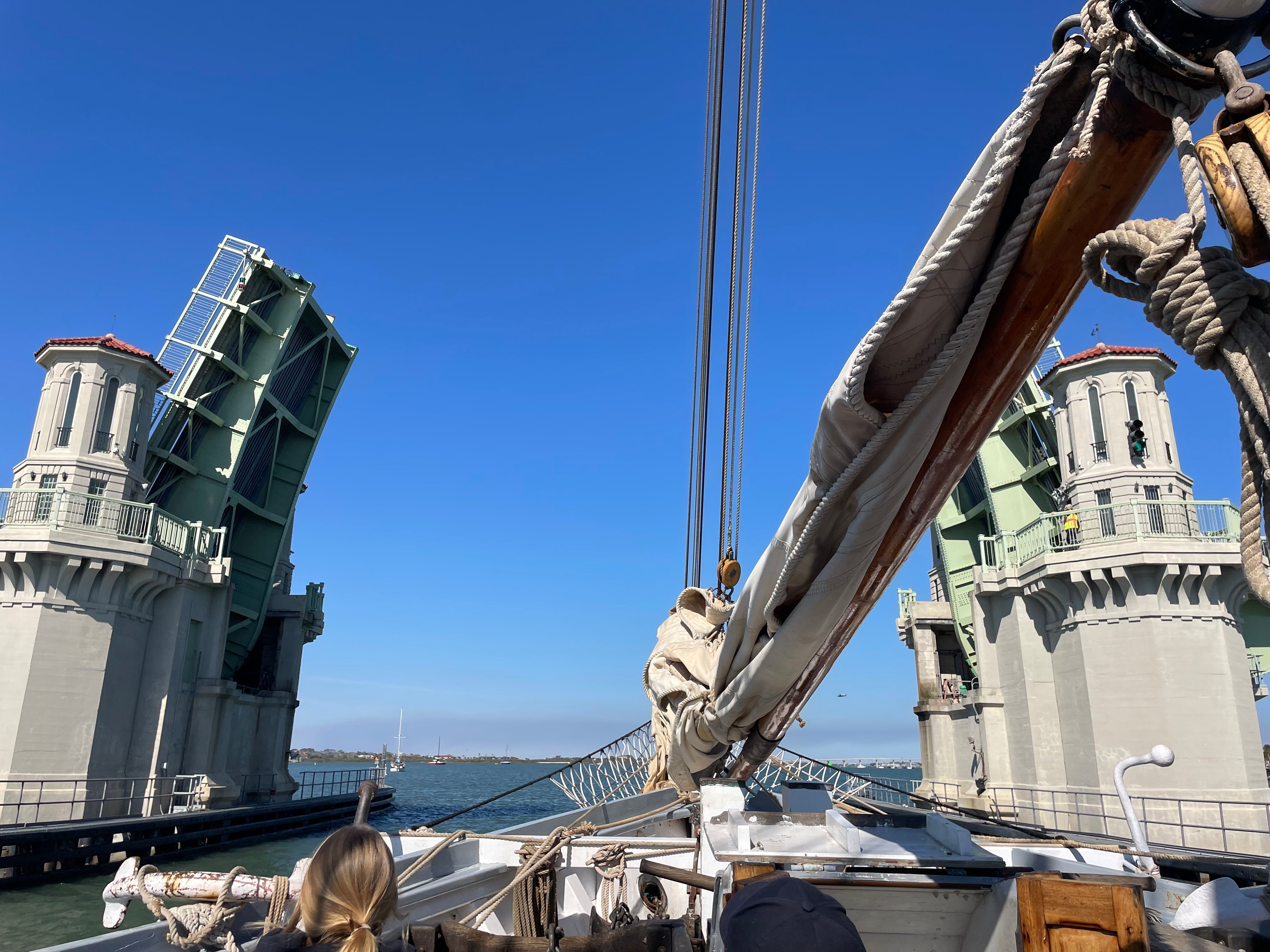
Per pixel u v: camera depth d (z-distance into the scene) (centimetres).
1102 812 2170
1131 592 2223
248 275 2745
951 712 2997
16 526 2194
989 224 213
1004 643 2594
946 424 270
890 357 242
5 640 2152
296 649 3434
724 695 519
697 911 427
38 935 1383
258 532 3100
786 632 395
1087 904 216
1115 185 196
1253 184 151
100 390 2506
